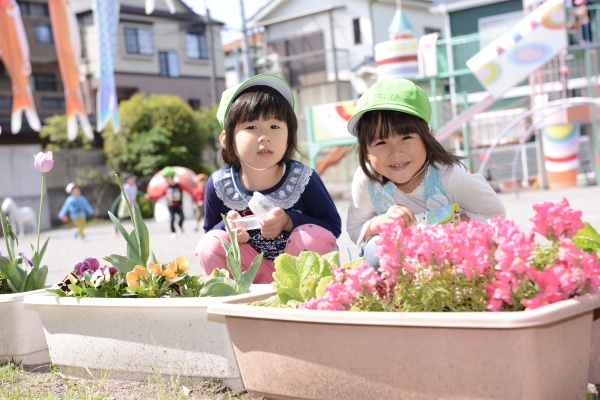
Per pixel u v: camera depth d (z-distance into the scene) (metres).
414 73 16.95
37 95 30.52
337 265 2.53
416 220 2.70
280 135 3.35
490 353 1.85
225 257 3.38
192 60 35.50
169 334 2.62
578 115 18.47
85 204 15.38
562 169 19.06
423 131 2.75
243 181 3.54
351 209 3.22
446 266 2.04
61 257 10.66
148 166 26.81
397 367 1.99
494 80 15.33
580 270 1.92
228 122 3.39
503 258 1.91
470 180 2.96
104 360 2.82
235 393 2.47
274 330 2.22
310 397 2.21
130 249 3.08
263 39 34.06
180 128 28.00
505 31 16.64
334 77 32.00
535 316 1.76
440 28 33.88
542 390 1.86
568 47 17.53
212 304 2.35
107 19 15.21
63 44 16.25
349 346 2.06
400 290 2.07
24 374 3.04
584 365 2.03
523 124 19.41
